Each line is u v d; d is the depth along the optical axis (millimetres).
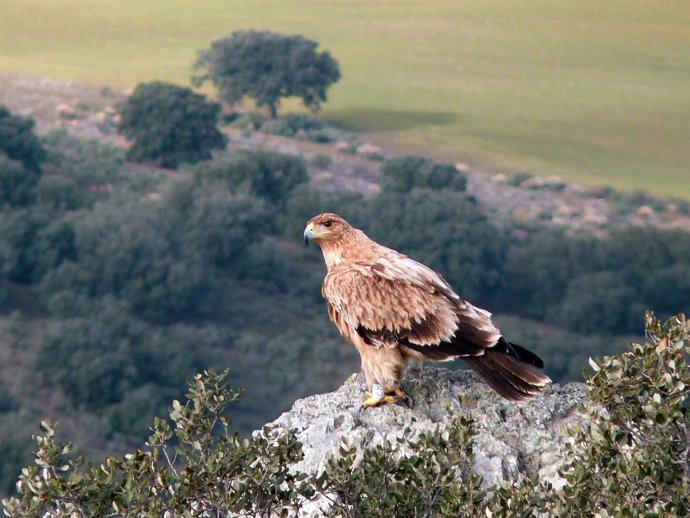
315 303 93938
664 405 6473
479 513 6238
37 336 79188
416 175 118938
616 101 166875
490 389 9016
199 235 95062
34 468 6508
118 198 107562
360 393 9273
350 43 195500
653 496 6340
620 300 92562
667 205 123500
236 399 6992
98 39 186625
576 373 85250
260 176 108938
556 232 106062
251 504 6508
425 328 8781
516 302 97500
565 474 6801
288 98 162125
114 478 6512
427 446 6758
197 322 87188
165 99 126188
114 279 86625
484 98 169750
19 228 89812
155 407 69562
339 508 6684
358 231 9773
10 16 194375
